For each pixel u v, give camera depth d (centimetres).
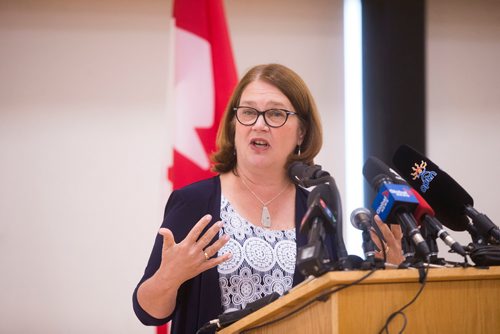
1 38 742
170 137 639
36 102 739
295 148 430
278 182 415
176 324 380
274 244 397
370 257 283
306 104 420
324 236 289
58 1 750
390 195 304
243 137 406
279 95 410
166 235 334
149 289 346
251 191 412
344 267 275
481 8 792
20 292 722
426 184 368
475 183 776
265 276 384
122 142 741
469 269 275
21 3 746
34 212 730
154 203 738
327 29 771
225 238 338
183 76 633
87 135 740
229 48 644
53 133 738
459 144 776
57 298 723
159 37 754
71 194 734
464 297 282
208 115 627
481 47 789
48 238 729
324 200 296
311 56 767
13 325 717
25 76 741
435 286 277
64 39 747
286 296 275
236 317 318
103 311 724
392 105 741
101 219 732
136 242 733
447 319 277
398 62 745
